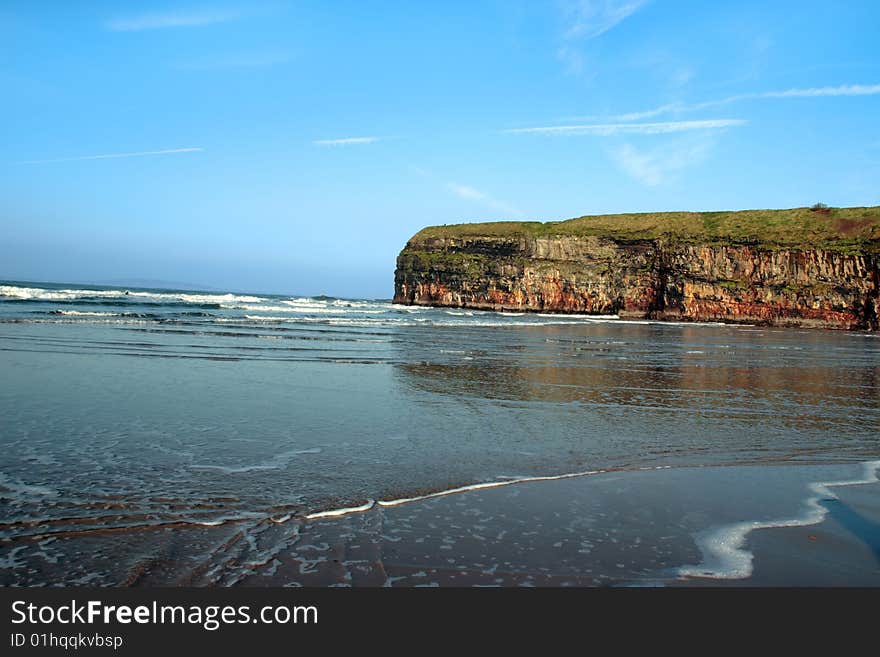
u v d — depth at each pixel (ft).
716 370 61.77
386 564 14.43
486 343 86.22
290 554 14.67
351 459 23.04
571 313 280.72
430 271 313.12
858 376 61.00
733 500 20.10
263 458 22.66
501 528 16.85
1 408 28.91
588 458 24.88
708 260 256.52
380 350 67.72
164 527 15.85
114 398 32.86
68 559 13.92
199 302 182.39
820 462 25.70
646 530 17.15
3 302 128.47
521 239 293.23
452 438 27.30
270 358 54.85
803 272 240.32
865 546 16.62
